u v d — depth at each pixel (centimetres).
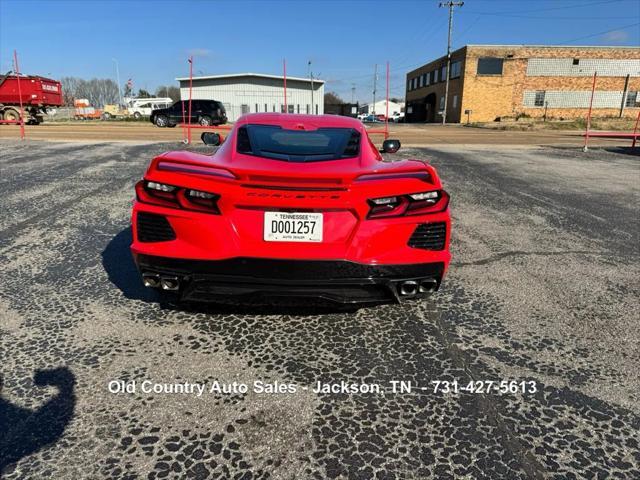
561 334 260
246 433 173
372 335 251
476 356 234
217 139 448
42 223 439
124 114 6669
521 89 4812
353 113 7400
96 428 172
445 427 181
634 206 602
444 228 240
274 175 217
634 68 4700
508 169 896
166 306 275
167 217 229
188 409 185
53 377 202
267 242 224
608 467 163
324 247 225
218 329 251
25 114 2475
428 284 242
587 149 1377
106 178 668
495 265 368
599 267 371
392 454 165
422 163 260
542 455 168
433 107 6128
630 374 223
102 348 227
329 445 169
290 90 5244
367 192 224
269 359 224
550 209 572
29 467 152
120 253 363
